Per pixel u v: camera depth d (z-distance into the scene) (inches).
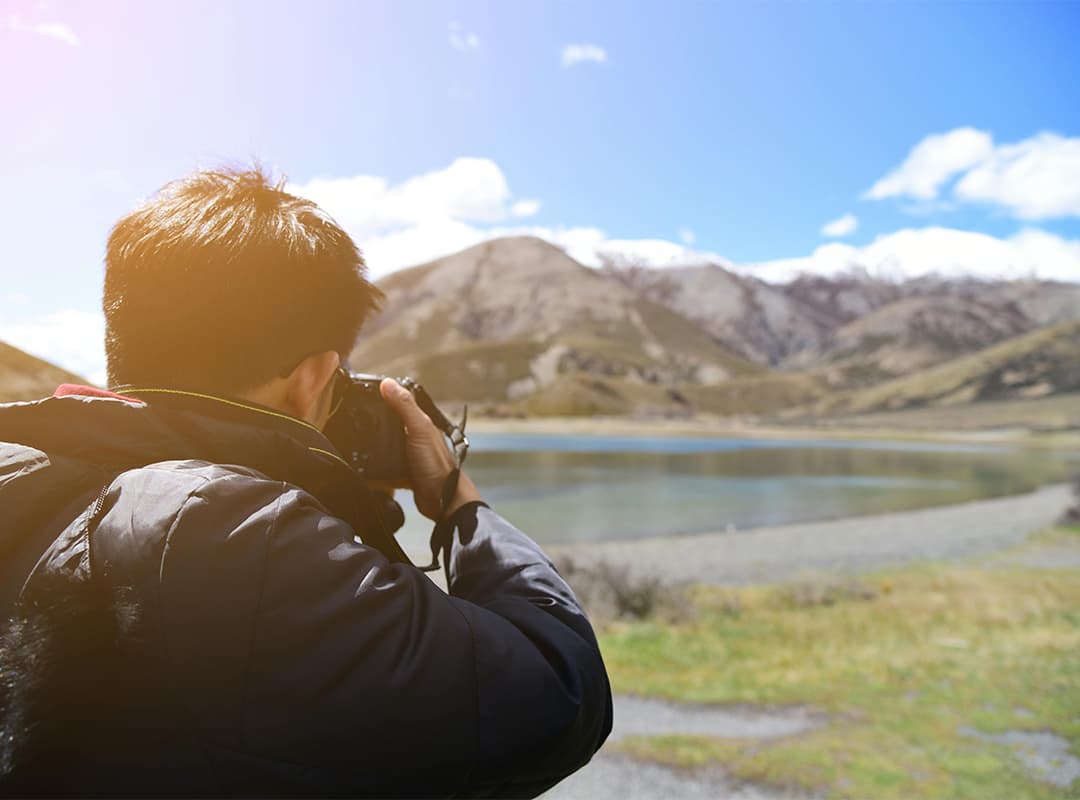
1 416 30.8
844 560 932.6
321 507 31.3
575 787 229.8
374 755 26.9
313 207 35.3
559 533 1213.1
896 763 254.5
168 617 26.7
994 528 1257.4
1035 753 262.4
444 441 41.5
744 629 482.0
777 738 279.9
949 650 422.3
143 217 33.2
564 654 31.3
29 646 26.4
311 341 33.6
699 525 1327.5
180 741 27.1
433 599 29.8
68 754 27.2
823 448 4864.7
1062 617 512.7
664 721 299.1
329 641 27.0
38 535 28.7
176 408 32.2
